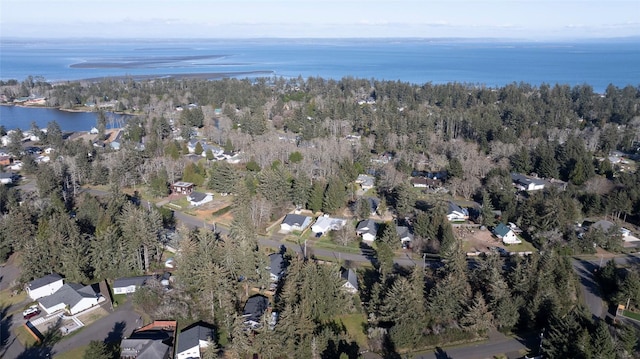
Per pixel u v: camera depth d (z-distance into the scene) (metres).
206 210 91.25
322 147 117.62
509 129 138.25
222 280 55.62
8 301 59.56
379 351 50.44
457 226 82.81
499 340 52.44
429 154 127.00
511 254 69.88
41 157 127.44
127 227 65.94
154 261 69.38
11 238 70.19
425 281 62.44
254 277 61.19
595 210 87.00
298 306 50.75
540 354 49.62
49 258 63.75
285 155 116.12
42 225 69.25
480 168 105.31
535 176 111.06
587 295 62.00
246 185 93.88
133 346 48.88
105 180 106.44
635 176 99.25
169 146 123.19
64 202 89.75
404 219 85.06
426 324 53.47
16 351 49.84
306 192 90.69
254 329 51.12
